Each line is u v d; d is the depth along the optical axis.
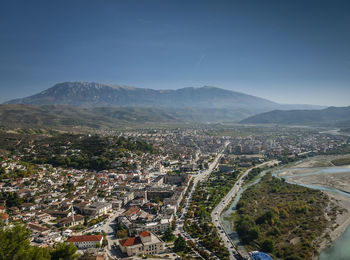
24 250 162.62
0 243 156.75
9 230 171.50
